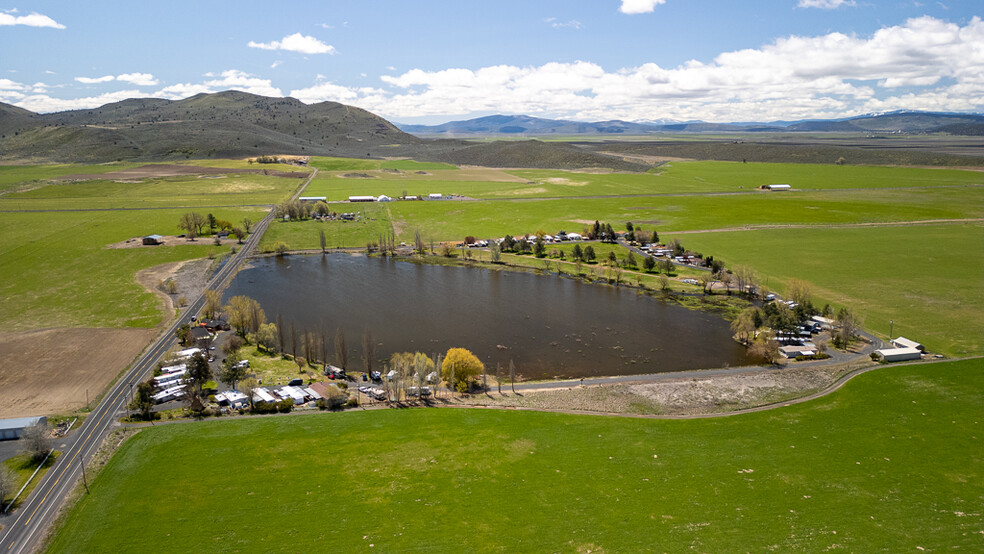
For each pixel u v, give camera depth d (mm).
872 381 139875
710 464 106250
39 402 127562
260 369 146375
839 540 85438
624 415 126125
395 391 132000
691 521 90062
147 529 87500
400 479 100562
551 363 156375
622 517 90812
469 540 85438
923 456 108250
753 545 84500
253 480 99562
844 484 99812
